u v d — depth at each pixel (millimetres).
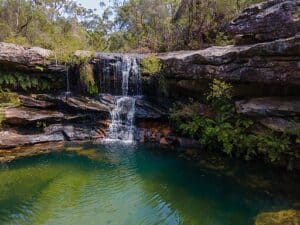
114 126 12703
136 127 12672
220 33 15461
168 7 25250
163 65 12586
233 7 16672
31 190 7895
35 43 20656
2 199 7414
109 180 8609
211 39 16734
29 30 23938
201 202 7398
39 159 10086
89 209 7047
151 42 21078
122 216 6750
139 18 28328
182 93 12594
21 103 12305
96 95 13547
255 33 9820
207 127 10500
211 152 10695
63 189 8008
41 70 12898
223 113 10430
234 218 6645
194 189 8078
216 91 10367
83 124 12742
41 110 12406
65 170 9219
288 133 8523
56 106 12805
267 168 9172
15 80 12797
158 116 12531
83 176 8852
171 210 7039
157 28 23969
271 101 9336
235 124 10109
